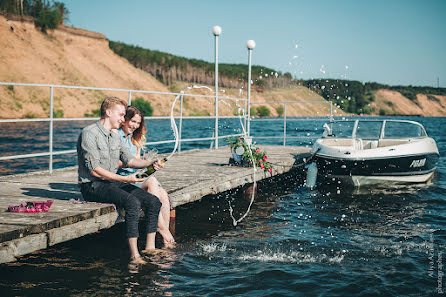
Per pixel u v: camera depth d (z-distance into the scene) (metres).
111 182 4.23
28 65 83.25
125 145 4.49
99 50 113.94
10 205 4.35
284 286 3.48
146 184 4.51
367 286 3.49
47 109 76.50
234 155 8.08
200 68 173.38
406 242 4.73
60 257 4.05
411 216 6.02
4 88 74.31
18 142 21.55
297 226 5.44
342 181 8.74
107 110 4.16
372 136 9.59
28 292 3.24
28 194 5.00
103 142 4.13
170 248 4.42
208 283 3.51
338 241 4.77
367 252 4.37
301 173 9.61
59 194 5.02
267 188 8.32
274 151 11.32
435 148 9.27
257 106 83.25
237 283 3.52
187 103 118.38
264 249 4.45
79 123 54.88
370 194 7.70
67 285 3.39
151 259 4.05
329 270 3.85
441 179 9.35
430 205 6.75
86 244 4.46
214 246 4.53
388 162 8.22
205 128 41.34
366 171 8.27
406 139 9.27
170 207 4.95
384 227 5.41
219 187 6.40
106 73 106.88
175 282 3.51
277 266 3.94
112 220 4.30
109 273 3.66
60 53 96.25
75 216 3.89
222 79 169.62
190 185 5.84
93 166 4.04
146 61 158.12
